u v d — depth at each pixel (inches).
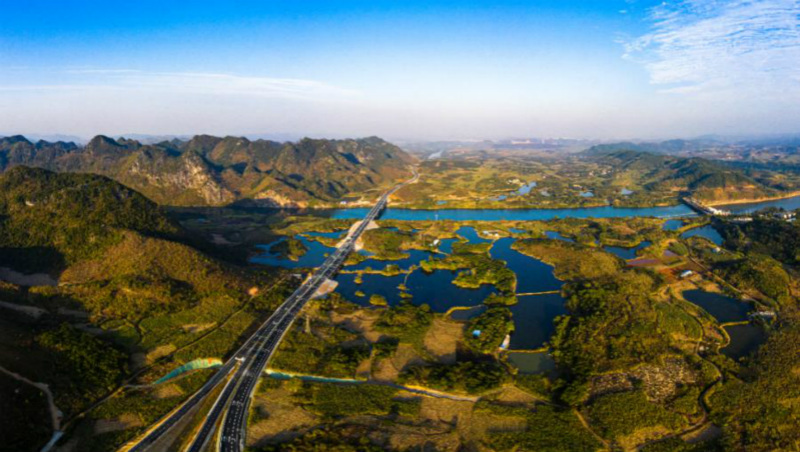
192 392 6107.3
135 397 5925.2
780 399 5802.2
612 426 5457.7
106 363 6358.3
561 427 5477.4
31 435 4987.7
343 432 5251.0
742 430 5393.7
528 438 5290.4
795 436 5226.4
